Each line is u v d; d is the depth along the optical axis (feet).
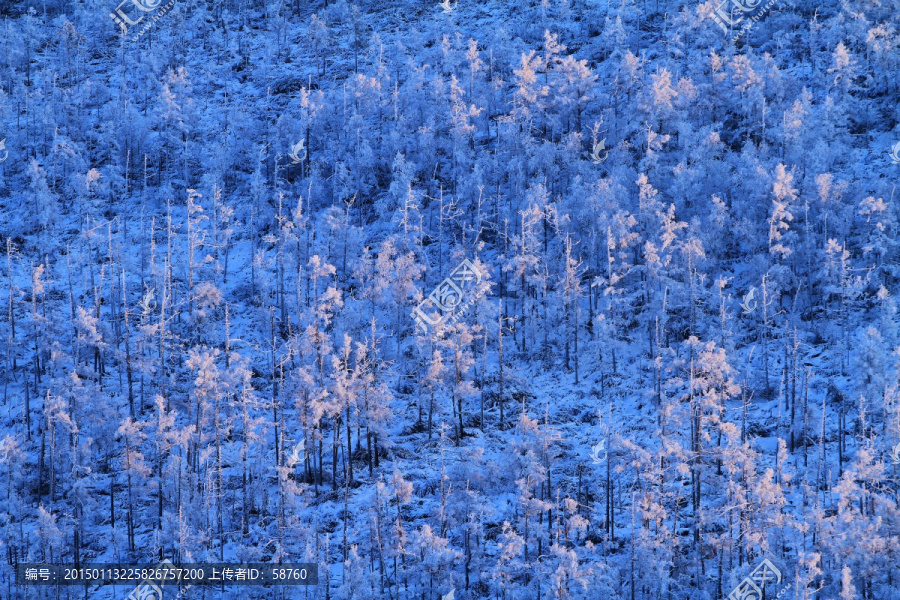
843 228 209.87
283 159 284.41
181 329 217.36
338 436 174.50
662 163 246.06
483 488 160.86
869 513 144.97
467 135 260.83
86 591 147.13
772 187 215.51
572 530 143.95
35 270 195.93
